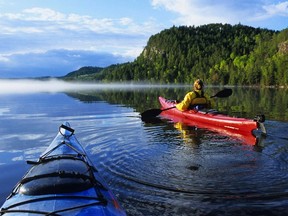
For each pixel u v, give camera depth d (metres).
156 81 135.25
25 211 3.39
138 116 13.34
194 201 4.77
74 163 4.77
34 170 4.57
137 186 5.28
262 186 5.25
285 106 17.19
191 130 9.87
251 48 143.50
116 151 7.35
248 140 8.37
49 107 17.22
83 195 3.75
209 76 110.12
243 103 19.64
